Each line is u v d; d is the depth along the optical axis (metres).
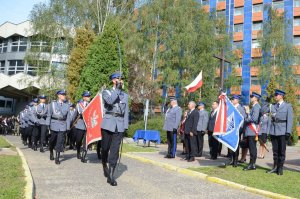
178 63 35.41
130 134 25.67
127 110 8.23
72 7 33.94
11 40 54.44
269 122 9.91
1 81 42.19
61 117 10.92
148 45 34.62
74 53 30.52
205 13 38.78
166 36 35.34
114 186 7.57
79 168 9.69
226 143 10.43
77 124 11.80
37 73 35.59
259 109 10.40
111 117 8.01
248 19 57.06
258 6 56.53
